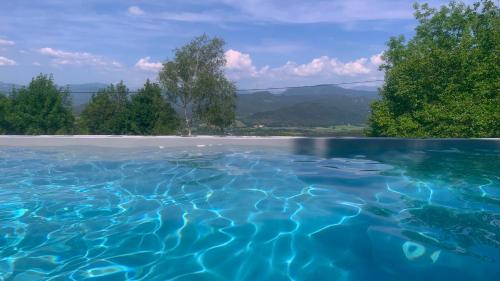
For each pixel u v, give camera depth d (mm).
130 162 5691
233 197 3885
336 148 6535
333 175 4777
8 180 4660
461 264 2363
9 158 5977
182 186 4340
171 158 5980
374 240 2754
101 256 2566
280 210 3455
